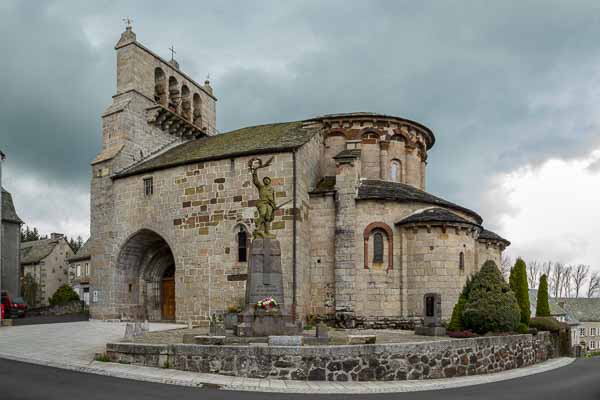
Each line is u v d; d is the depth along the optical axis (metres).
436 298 27.09
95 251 39.12
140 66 42.50
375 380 18.20
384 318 31.88
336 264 32.19
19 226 57.44
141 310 39.06
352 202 32.59
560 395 16.44
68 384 15.73
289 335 20.84
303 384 16.89
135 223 37.31
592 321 93.81
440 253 31.62
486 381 19.30
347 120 38.22
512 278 32.03
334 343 20.47
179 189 35.50
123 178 38.34
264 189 23.67
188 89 46.94
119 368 18.44
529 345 25.77
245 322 21.39
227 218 33.41
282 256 31.34
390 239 32.75
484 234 40.19
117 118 40.81
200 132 47.34
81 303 56.06
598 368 25.08
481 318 26.09
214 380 16.81
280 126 39.94
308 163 34.50
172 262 39.56
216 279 33.19
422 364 19.20
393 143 38.94
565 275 129.88
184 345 18.55
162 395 14.43
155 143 43.16
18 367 18.92
